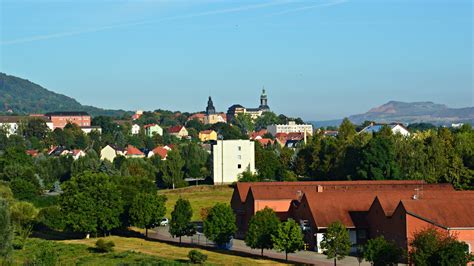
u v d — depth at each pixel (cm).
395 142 15612
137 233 12669
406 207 9075
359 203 10450
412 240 8156
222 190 17375
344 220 10138
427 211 9050
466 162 15162
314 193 10612
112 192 12338
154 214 11962
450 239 7619
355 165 15338
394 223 9350
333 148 16912
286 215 11650
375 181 13050
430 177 14662
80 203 12112
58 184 18762
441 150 15088
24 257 9812
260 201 11681
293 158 19025
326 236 8738
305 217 10612
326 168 16775
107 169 19962
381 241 7975
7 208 9069
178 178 18625
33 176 17662
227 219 10369
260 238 9556
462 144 15562
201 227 12662
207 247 10719
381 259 7894
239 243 11212
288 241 9219
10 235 8819
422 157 14988
